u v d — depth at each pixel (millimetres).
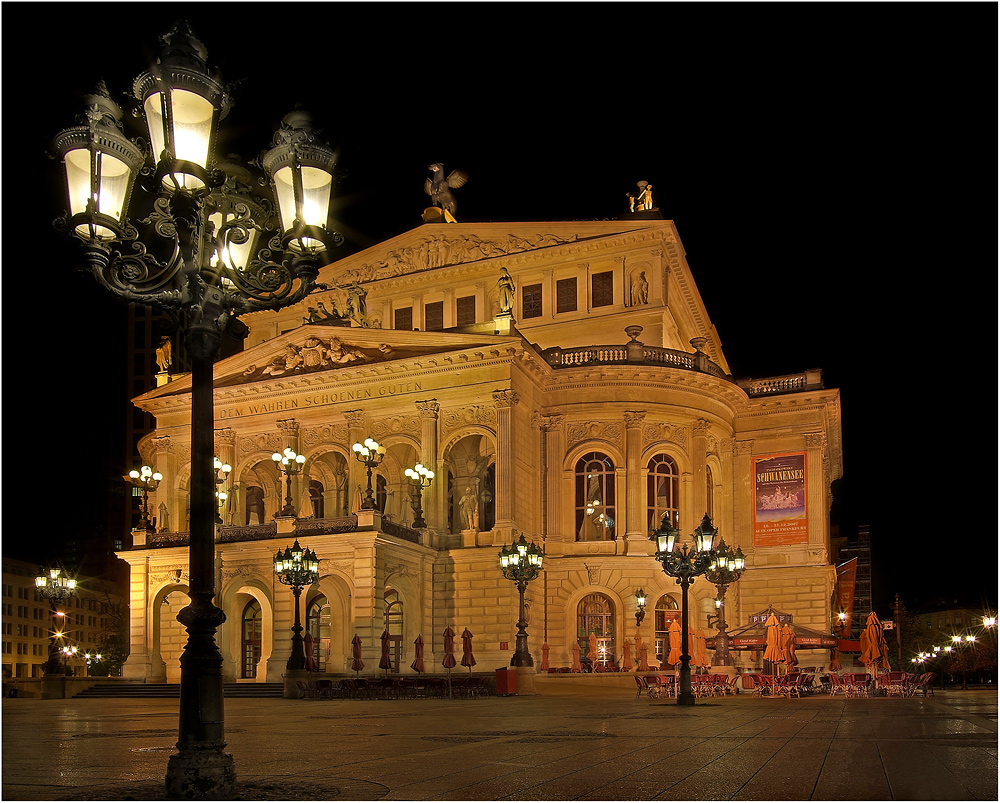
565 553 52000
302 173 11922
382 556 45156
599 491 53125
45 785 10492
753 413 59000
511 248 62562
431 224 64500
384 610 45000
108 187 11336
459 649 48594
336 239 12336
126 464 118500
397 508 54125
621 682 45188
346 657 44344
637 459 52250
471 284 63000
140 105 12031
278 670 45375
